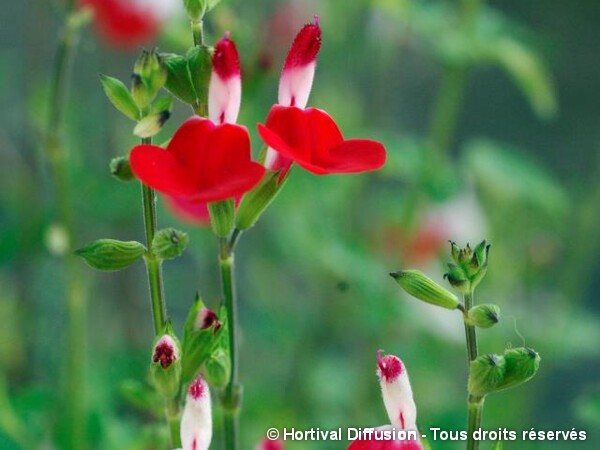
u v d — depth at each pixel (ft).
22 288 2.22
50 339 2.33
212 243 2.10
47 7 2.34
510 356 1.11
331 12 2.38
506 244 2.27
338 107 2.42
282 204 2.31
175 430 1.15
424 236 2.15
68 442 1.62
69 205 1.64
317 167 1.09
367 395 2.17
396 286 2.08
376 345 2.20
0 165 2.42
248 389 2.23
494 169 2.06
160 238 1.12
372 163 1.10
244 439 2.06
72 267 1.64
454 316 2.16
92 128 2.46
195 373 1.14
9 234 2.17
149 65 1.11
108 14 1.80
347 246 2.10
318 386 2.30
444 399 2.33
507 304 2.29
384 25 2.43
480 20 2.03
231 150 1.09
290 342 2.42
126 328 2.31
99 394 1.97
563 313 2.30
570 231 2.55
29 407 1.59
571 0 3.97
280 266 2.65
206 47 1.11
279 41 2.21
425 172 2.04
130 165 1.08
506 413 2.19
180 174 1.08
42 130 1.89
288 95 1.14
